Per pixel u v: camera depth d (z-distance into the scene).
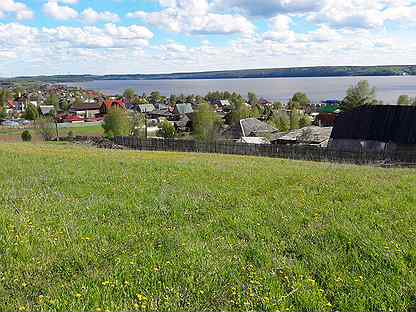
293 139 53.19
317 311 4.47
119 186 11.82
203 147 46.00
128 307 4.46
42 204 9.27
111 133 72.69
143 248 6.34
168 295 4.82
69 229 7.29
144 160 20.89
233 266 5.66
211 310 4.49
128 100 182.88
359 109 44.47
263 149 41.62
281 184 12.48
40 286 5.07
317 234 7.04
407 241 6.62
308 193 10.88
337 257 6.02
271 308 4.49
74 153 25.00
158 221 8.05
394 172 16.88
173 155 29.75
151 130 95.44
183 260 5.82
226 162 21.92
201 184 12.33
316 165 22.33
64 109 148.12
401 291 4.89
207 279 5.23
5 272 5.38
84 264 5.74
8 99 172.25
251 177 13.97
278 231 7.30
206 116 72.31
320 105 147.25
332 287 5.07
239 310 4.51
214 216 8.38
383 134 41.69
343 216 8.21
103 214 8.48
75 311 4.32
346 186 11.98
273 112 94.25
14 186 11.63
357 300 4.74
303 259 5.96
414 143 39.44
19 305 4.50
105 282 5.00
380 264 5.73
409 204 9.27
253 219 8.10
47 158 20.03
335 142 44.59
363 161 34.41
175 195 10.52
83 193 10.76
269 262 5.79
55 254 6.08
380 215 8.27
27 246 6.32
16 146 32.00
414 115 40.56
